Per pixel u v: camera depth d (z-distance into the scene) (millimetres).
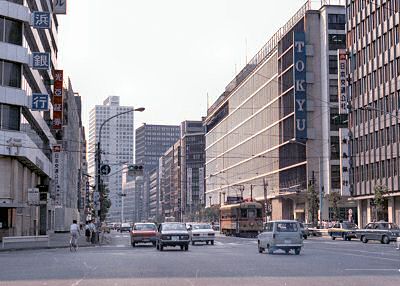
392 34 65250
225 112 142125
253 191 114125
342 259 25234
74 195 123438
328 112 87125
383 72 67250
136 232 41406
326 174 86750
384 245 42094
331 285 14773
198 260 24672
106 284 15203
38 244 42656
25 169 53281
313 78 89375
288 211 97750
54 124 66375
